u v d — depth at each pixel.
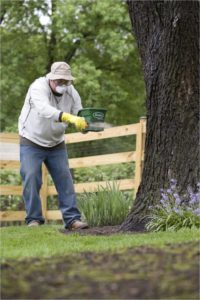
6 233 8.06
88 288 3.59
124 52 22.39
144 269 3.93
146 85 8.58
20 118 9.10
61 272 4.02
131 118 26.03
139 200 8.43
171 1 8.09
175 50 8.16
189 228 7.55
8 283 3.76
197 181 8.12
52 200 15.03
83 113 8.15
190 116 8.22
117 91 23.22
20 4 23.89
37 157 8.98
